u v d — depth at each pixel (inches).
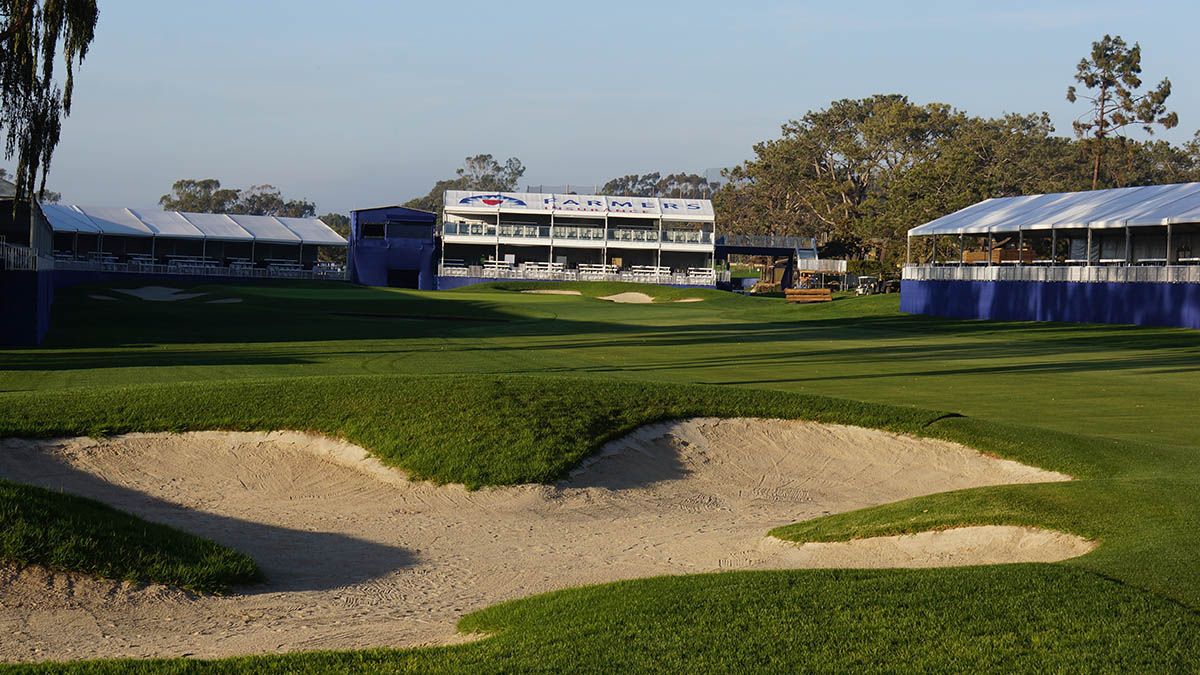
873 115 5128.0
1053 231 2252.7
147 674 269.6
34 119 1107.9
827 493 566.3
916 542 438.9
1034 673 264.7
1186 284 1939.0
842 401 682.2
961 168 3865.7
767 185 5492.1
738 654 277.7
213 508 497.4
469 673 267.3
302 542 452.1
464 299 2701.8
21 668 273.1
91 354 1332.4
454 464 538.3
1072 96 3939.5
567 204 3880.4
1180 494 455.5
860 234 4239.7
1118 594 318.0
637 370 1248.8
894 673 265.7
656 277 3747.5
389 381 658.2
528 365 1309.1
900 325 2208.4
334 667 274.4
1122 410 866.1
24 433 547.8
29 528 368.5
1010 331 2010.3
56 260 2635.3
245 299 2406.5
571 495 527.8
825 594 324.8
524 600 349.4
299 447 565.3
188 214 4033.0
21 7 1093.8
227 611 358.0
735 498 548.7
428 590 391.5
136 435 562.9
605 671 267.6
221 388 641.6
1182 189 2251.5
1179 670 265.6
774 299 3107.8
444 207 3772.1
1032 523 431.2
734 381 1107.9
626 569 422.6
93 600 351.3
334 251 6107.3
